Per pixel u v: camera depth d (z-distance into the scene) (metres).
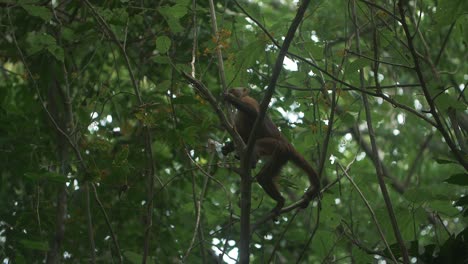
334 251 10.70
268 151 10.30
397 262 8.05
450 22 7.91
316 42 10.57
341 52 8.92
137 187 11.68
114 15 9.47
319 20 11.33
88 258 10.68
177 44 11.48
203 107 11.58
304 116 11.41
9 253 10.02
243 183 7.90
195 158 11.42
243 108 10.09
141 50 12.72
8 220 10.16
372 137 8.37
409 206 9.41
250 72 11.13
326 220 10.33
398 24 10.91
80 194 10.23
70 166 10.71
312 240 9.99
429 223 11.67
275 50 11.05
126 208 11.16
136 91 8.80
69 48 11.87
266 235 11.39
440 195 9.06
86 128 9.84
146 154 9.30
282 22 10.81
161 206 12.04
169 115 9.42
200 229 9.08
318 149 10.23
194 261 11.19
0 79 14.12
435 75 9.06
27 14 11.71
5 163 10.46
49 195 11.19
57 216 9.90
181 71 8.30
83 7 11.76
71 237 10.62
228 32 8.78
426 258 8.24
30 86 11.65
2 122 10.62
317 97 9.87
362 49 11.75
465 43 10.55
